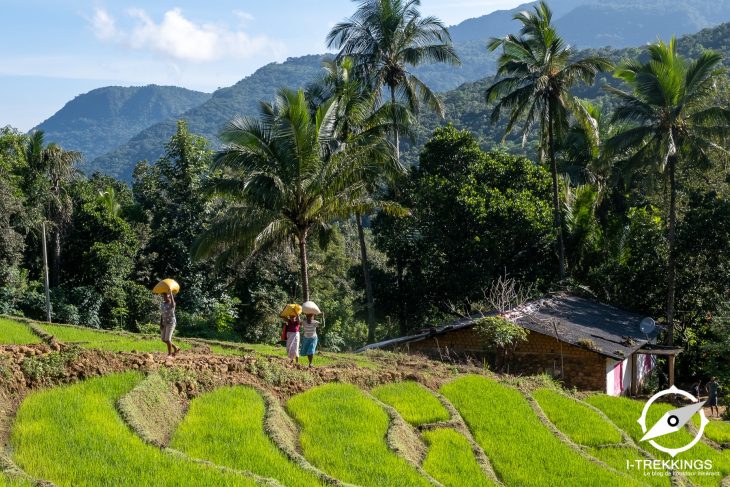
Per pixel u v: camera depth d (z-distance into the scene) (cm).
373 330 4253
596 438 1850
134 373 1625
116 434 1295
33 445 1215
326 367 2086
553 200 4428
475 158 4569
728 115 3528
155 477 1141
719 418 2944
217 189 2877
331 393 1848
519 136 9325
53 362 1555
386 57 4238
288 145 2748
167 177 4872
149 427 1418
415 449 1600
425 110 10588
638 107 3709
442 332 2959
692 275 3981
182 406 1608
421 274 4497
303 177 2841
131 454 1216
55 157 4678
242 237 2820
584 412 2058
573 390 2459
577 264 4547
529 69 4050
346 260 5538
